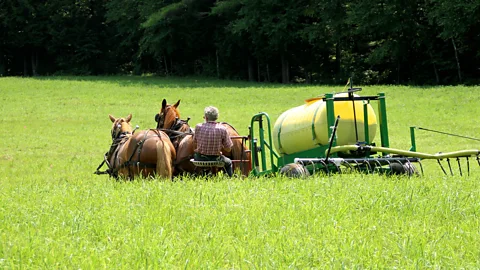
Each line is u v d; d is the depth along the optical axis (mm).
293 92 48562
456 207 9383
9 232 8445
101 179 17594
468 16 48500
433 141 26922
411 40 55719
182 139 15312
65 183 13953
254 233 8156
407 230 8219
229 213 9188
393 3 53906
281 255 7094
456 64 54906
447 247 7410
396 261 7082
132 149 14273
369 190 10578
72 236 8203
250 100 44719
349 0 58969
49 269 6738
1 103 44906
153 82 59906
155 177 13805
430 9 52969
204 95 48219
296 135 14930
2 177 20141
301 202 9812
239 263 7066
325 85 55156
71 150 27625
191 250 7371
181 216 9133
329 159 13414
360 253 7145
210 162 13969
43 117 38656
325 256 7109
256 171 14992
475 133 29016
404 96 42531
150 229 8375
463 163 21188
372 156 14797
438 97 41219
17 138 31031
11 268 6754
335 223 8430
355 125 14156
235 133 15250
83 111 41188
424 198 10016
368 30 56188
